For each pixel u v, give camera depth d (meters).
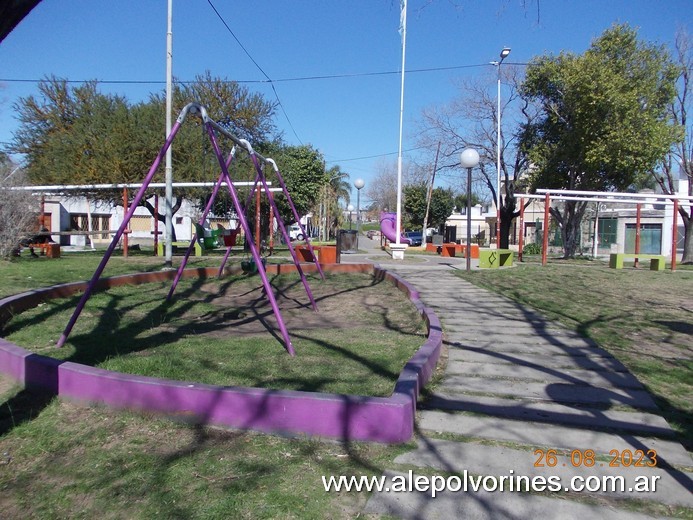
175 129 6.11
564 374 5.20
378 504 2.93
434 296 9.90
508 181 30.69
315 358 5.36
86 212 40.50
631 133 21.31
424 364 4.72
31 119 22.86
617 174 23.73
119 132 20.69
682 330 7.00
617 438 3.82
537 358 5.73
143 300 8.78
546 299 9.55
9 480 3.20
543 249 18.08
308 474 3.20
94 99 22.48
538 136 27.73
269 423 3.72
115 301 8.46
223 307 8.72
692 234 24.84
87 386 4.15
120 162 19.92
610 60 22.05
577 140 23.14
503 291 10.58
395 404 3.60
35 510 2.90
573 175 24.62
